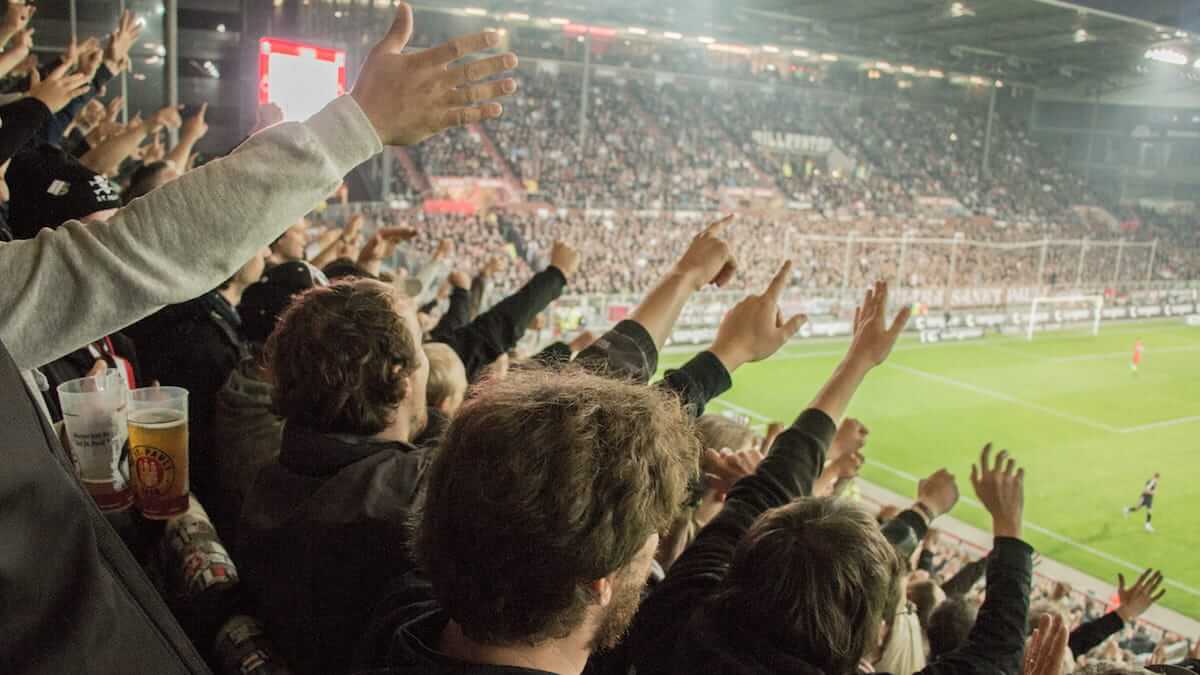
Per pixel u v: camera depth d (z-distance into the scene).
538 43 49.56
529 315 4.06
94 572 1.00
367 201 38.28
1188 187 57.78
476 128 45.44
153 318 3.42
